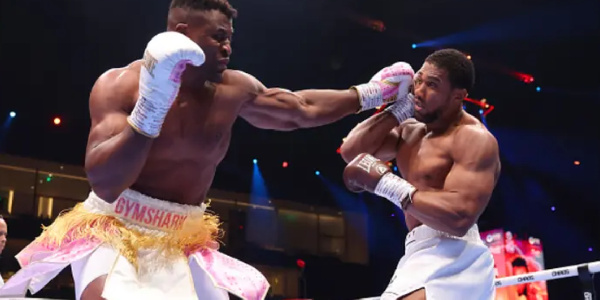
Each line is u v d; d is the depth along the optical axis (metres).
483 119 11.35
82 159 10.81
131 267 2.02
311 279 12.77
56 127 10.45
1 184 10.40
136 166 1.89
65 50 9.48
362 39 10.37
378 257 13.48
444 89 2.67
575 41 10.45
